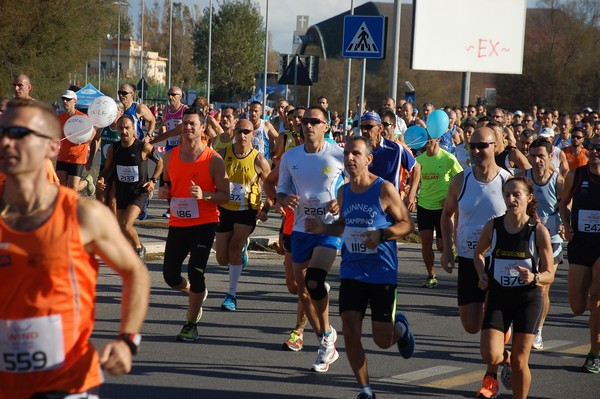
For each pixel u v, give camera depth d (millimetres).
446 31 55344
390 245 12109
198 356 14828
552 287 23891
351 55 27156
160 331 16594
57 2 73938
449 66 55656
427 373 14359
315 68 40031
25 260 6617
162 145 63406
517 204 11914
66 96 25609
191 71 199000
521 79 117688
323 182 14477
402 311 19641
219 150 18906
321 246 14156
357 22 27031
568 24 117750
